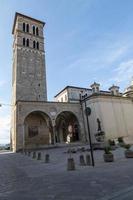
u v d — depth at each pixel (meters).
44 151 33.97
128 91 57.38
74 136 53.09
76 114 49.25
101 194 6.84
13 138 46.53
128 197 6.31
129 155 16.91
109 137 43.44
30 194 7.71
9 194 8.03
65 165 15.53
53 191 7.84
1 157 29.97
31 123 46.59
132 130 48.81
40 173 12.77
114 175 9.91
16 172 14.06
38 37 61.44
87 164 14.49
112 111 47.09
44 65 58.19
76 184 8.67
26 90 51.09
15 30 60.75
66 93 63.62
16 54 53.97
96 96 46.56
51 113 45.41
